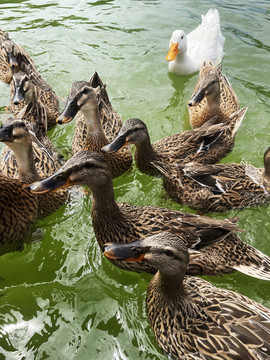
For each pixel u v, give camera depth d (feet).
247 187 3.08
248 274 2.57
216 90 3.65
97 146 3.36
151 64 4.65
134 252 2.28
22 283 2.79
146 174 3.48
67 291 2.75
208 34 4.66
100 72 4.54
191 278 2.55
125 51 4.82
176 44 4.28
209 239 2.63
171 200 3.27
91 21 5.30
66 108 3.20
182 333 2.33
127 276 2.83
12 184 2.74
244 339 2.21
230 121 3.63
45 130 3.60
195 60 4.51
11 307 2.67
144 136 3.24
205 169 3.08
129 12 5.46
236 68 4.56
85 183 2.59
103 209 2.69
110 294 2.74
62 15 5.42
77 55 4.78
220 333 2.25
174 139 3.48
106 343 2.50
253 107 4.11
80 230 3.08
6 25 5.21
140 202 3.30
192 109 3.94
